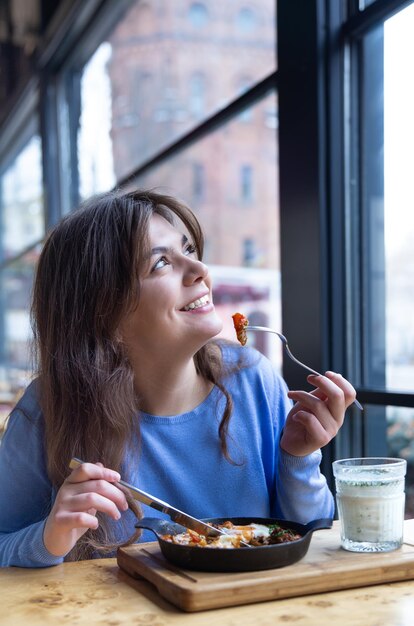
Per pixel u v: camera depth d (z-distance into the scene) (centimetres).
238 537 100
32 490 125
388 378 184
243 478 127
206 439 127
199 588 84
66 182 516
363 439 191
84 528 108
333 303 194
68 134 509
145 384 125
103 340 121
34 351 132
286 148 205
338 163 196
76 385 121
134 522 121
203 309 121
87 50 468
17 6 511
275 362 271
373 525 99
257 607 85
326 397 119
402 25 179
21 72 559
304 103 198
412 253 175
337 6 197
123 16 414
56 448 120
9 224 716
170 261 121
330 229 195
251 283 385
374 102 189
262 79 249
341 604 86
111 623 82
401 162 179
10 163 690
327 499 127
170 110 370
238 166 340
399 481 101
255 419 132
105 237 122
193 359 131
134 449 121
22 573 103
